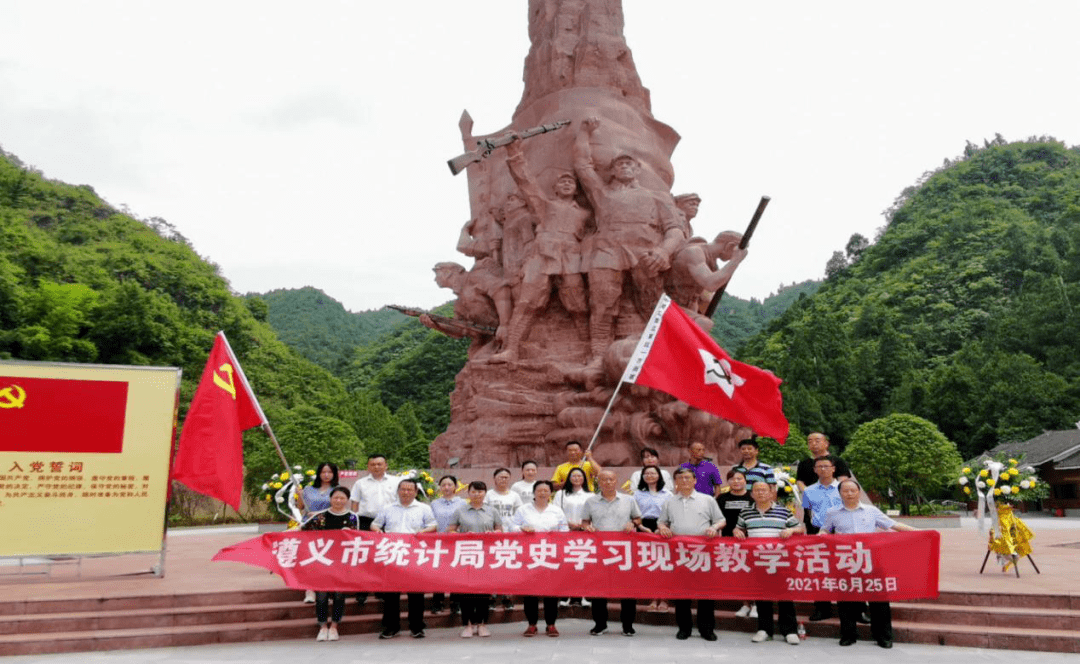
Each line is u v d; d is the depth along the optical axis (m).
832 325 62.06
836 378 55.12
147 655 7.91
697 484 10.68
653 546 8.63
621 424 15.70
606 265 16.67
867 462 26.64
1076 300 59.16
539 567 8.64
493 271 18.78
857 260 117.19
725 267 15.84
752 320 141.62
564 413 16.14
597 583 8.59
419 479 14.61
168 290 67.38
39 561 13.85
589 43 18.95
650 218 17.14
